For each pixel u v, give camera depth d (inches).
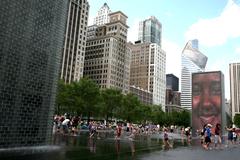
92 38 7022.6
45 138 681.6
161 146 1006.4
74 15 5625.0
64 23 789.9
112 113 3818.9
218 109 2335.1
